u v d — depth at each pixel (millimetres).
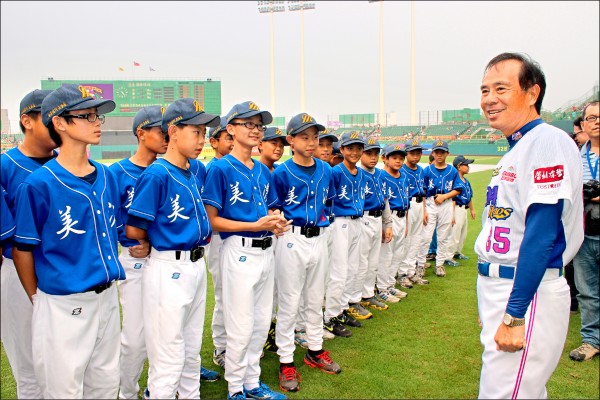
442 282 6621
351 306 5215
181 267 2867
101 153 51781
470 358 4059
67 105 2350
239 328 3234
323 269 3883
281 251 3719
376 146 5086
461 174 7566
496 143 40344
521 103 2164
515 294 1978
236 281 3248
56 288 2320
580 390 3490
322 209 3896
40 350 2354
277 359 4203
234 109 3391
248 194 3357
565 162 1953
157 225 2840
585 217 3971
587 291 4074
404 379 3684
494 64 2223
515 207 2096
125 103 52656
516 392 2082
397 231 5832
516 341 1966
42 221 2334
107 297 2549
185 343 3059
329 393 3482
